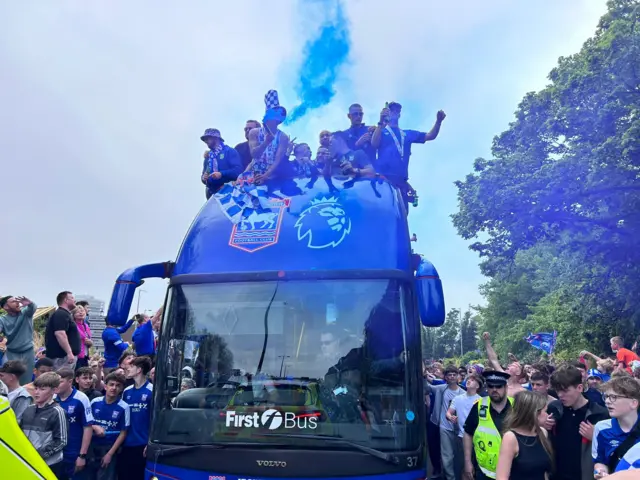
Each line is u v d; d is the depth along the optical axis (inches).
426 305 172.9
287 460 159.0
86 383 266.1
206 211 214.5
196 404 172.2
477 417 211.9
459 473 297.6
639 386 153.0
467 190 1032.8
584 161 883.4
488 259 1072.2
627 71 840.9
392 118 297.1
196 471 164.2
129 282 191.8
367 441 160.9
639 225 885.8
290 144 254.8
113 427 248.8
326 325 175.9
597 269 1026.7
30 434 213.6
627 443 152.6
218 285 185.9
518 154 1007.0
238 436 165.3
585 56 949.2
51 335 316.8
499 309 2527.1
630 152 827.4
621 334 1275.8
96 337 668.1
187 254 198.2
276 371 172.4
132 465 251.4
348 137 302.4
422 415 166.9
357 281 180.1
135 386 260.2
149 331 326.3
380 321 174.7
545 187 920.3
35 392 216.4
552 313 1590.8
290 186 224.2
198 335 181.3
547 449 168.6
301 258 186.5
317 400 166.9
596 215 972.6
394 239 190.7
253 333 178.2
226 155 280.5
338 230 192.9
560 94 930.7
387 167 281.6
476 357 2952.8
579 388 186.4
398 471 158.1
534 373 240.1
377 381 168.2
